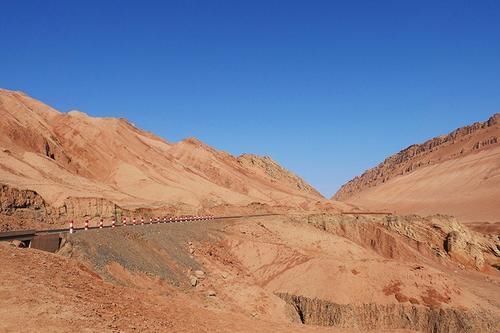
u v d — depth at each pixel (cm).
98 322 1603
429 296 4688
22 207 4222
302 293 4694
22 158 5897
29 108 7856
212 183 9888
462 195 18775
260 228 6631
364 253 6494
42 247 2567
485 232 11138
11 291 1594
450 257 8538
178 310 2394
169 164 9625
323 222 8306
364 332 2984
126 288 2475
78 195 5047
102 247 3014
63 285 1905
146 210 6022
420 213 17962
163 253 3938
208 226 5844
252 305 3878
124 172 7731
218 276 4225
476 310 4672
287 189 12862
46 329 1391
